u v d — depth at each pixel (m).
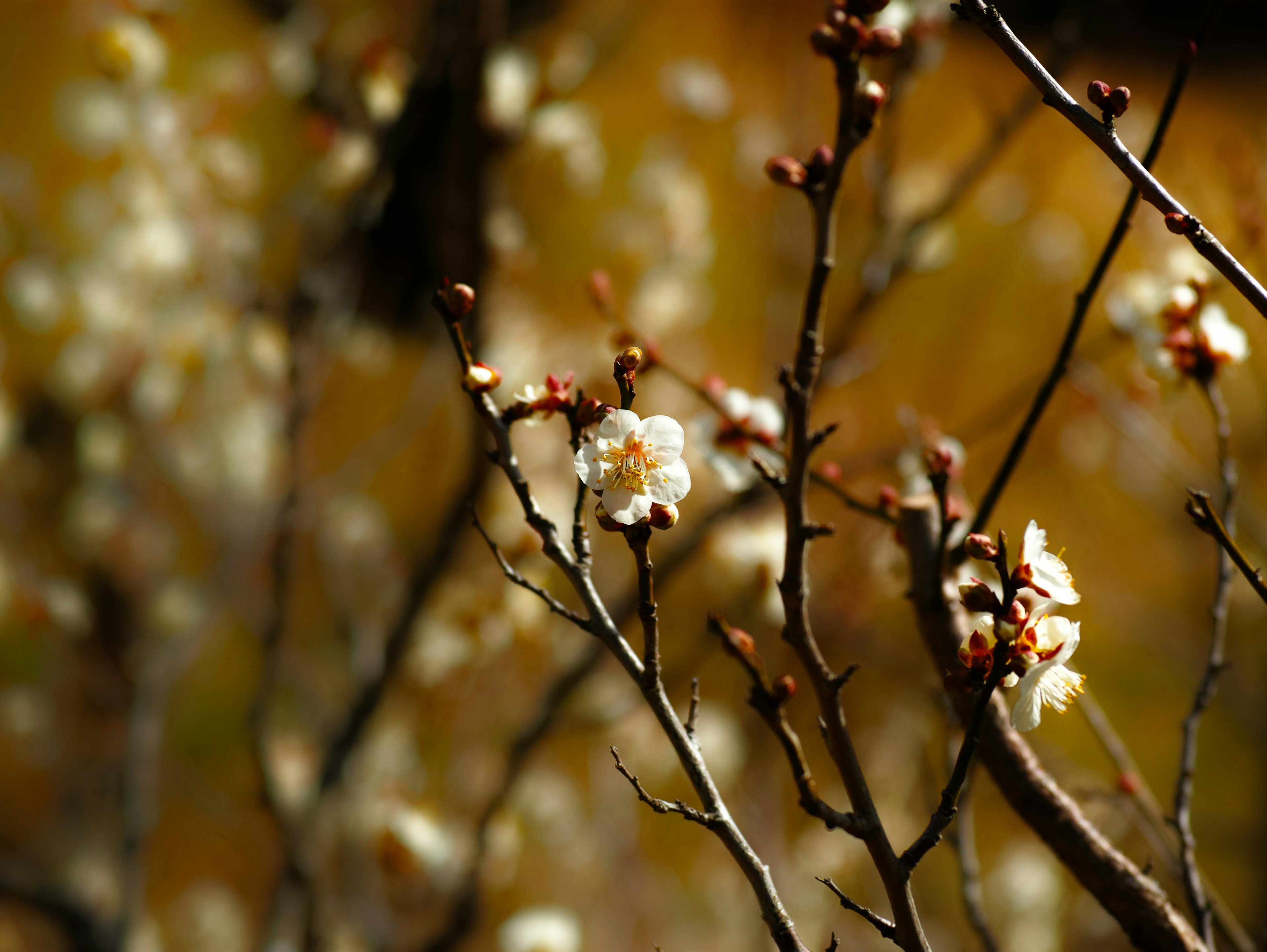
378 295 3.68
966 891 1.72
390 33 3.42
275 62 3.83
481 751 3.35
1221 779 4.84
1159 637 4.12
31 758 4.15
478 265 2.60
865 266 2.54
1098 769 4.85
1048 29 5.75
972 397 4.96
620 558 3.68
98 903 3.63
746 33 4.01
